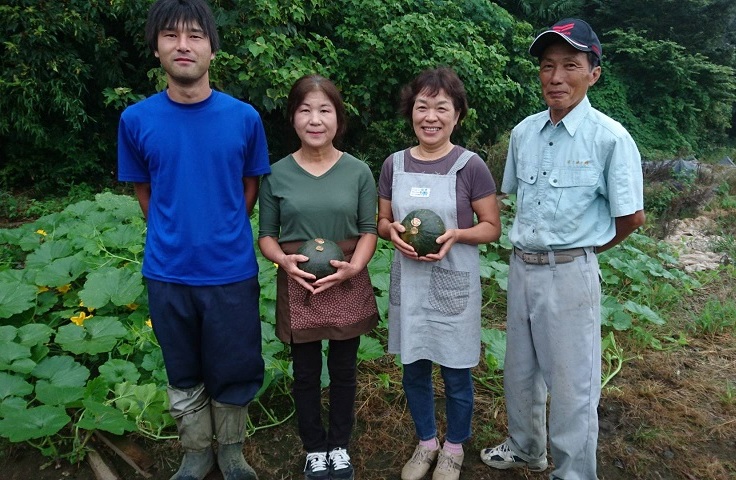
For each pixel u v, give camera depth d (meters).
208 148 2.37
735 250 7.29
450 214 2.55
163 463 2.96
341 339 2.62
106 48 8.77
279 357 3.82
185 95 2.32
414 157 2.66
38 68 8.24
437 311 2.63
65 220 5.55
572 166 2.32
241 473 2.72
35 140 8.78
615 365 4.13
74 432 3.07
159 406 3.13
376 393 3.56
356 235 2.67
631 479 2.97
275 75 8.00
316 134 2.48
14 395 3.10
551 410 2.53
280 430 3.24
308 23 9.60
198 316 2.54
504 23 11.79
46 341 3.55
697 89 17.25
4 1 8.07
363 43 9.33
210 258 2.43
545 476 2.93
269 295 4.17
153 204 2.47
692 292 5.79
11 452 2.96
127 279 4.04
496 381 3.73
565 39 2.17
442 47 9.67
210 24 2.27
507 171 2.72
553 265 2.39
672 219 8.64
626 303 4.82
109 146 9.82
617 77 16.50
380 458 3.06
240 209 2.52
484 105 10.41
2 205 8.27
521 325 2.59
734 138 21.69
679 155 13.62
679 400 3.72
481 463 3.02
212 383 2.61
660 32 17.53
